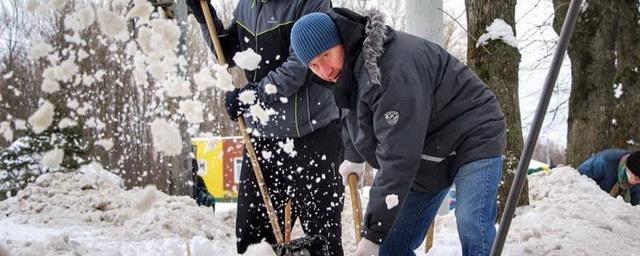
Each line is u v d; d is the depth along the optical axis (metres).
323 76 3.27
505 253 4.35
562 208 5.65
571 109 11.30
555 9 11.21
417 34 6.61
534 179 6.98
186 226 5.39
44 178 6.48
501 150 3.36
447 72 3.29
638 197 7.02
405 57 3.08
